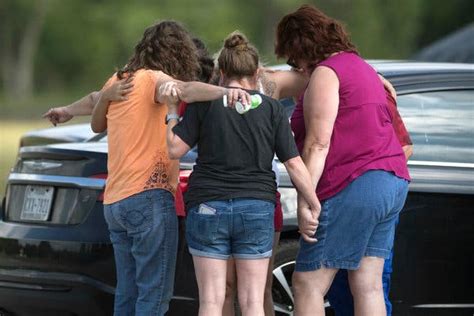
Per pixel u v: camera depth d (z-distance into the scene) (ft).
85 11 526.16
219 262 43.47
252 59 44.24
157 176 44.96
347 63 44.11
